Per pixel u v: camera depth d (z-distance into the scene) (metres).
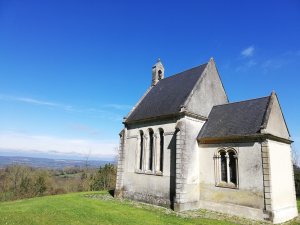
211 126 21.67
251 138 17.95
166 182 20.83
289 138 21.34
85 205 20.03
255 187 17.19
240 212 17.61
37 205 19.80
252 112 19.94
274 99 20.06
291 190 19.72
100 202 21.72
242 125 19.30
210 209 19.55
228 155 19.41
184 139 20.25
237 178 18.36
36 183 49.56
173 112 21.53
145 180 22.91
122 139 26.48
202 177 20.70
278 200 17.36
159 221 15.34
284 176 19.00
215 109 23.61
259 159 17.34
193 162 20.69
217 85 25.81
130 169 24.97
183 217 16.72
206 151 20.88
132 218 15.91
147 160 23.64
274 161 17.86
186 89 23.61
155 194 21.53
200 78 23.53
